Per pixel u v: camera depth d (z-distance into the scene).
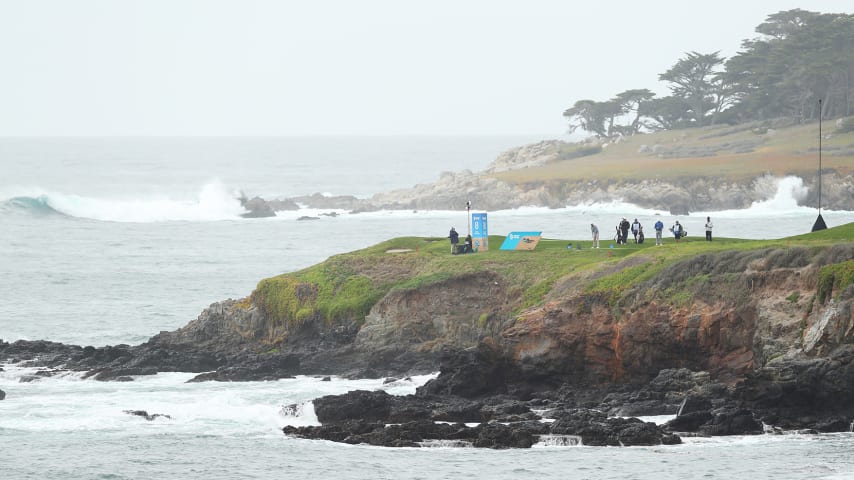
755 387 115.69
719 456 102.25
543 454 104.88
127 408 123.44
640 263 141.25
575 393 131.12
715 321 127.19
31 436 112.31
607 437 108.31
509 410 119.19
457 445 108.25
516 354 135.12
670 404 119.56
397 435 110.31
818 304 120.19
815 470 96.75
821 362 113.25
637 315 131.88
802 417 113.56
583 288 140.75
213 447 108.38
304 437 112.50
